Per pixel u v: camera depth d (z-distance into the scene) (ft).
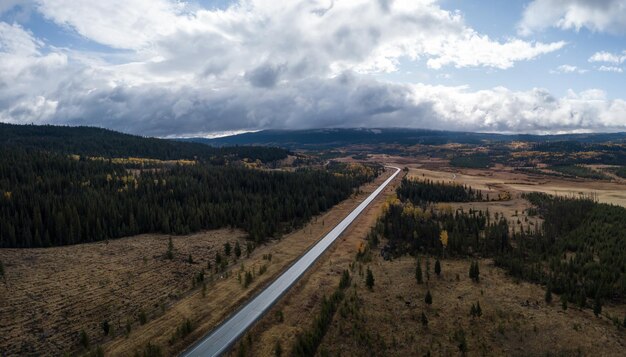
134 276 298.76
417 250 359.87
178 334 210.79
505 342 207.72
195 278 296.71
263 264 333.21
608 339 205.16
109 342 206.90
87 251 354.95
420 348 204.03
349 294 265.34
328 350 201.16
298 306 249.75
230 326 222.69
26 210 409.28
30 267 304.91
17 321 224.12
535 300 252.01
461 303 250.78
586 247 340.59
